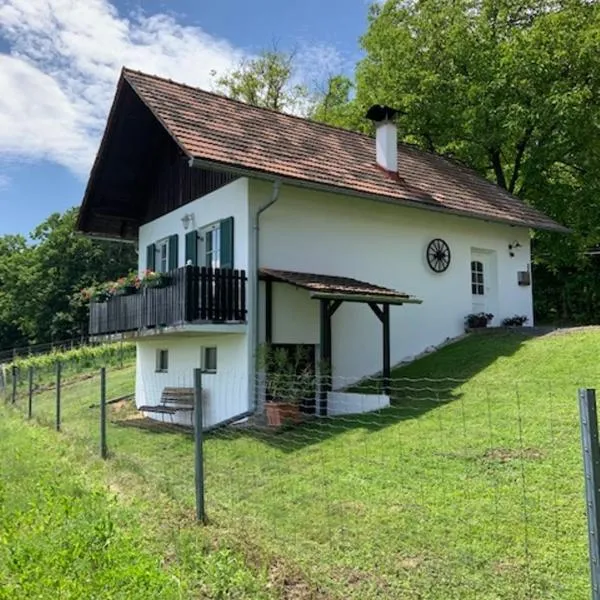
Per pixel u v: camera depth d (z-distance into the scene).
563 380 9.70
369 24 24.44
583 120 18.44
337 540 4.92
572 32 18.61
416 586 4.01
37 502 6.36
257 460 8.04
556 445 6.64
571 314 26.94
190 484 7.07
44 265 48.88
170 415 13.20
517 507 5.14
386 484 6.21
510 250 16.50
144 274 12.30
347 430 8.97
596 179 20.50
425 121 21.17
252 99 30.91
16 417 14.70
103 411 8.97
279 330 11.48
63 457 9.09
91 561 4.43
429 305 14.31
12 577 4.32
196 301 10.60
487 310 16.06
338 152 13.88
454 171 17.44
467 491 5.68
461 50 20.16
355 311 12.96
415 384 11.41
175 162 14.34
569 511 4.92
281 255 11.75
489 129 19.53
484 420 8.13
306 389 10.84
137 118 13.77
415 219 14.25
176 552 4.91
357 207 13.11
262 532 5.25
